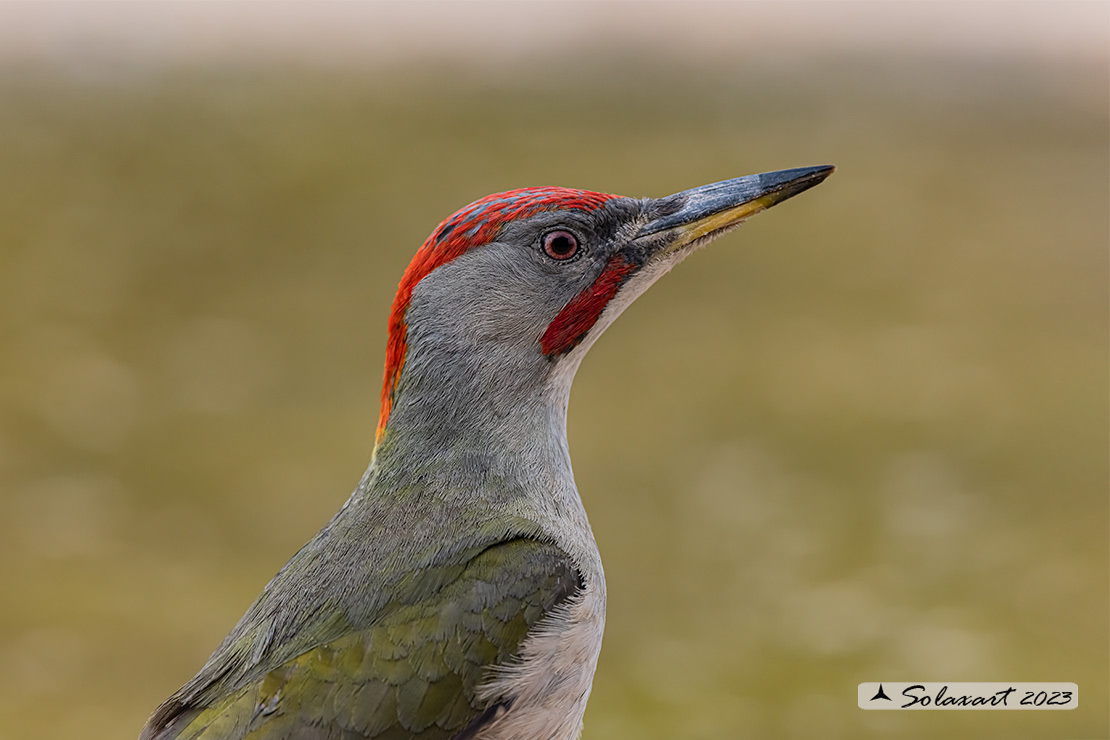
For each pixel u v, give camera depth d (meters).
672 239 6.71
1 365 17.92
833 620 12.76
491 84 33.53
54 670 11.84
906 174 27.33
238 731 5.66
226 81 32.78
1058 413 17.38
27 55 33.97
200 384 17.83
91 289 20.48
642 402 17.66
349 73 34.22
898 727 11.37
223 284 21.28
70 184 25.05
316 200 25.06
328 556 6.10
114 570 13.54
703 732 11.03
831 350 19.39
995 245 23.48
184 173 26.17
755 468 15.85
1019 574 13.62
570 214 6.48
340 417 17.05
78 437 16.14
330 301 20.52
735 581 13.51
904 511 14.94
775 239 24.14
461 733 5.77
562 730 6.03
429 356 6.33
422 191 25.34
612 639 12.79
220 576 13.42
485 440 6.32
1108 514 14.91
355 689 5.68
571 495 6.44
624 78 33.50
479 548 5.99
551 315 6.47
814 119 30.83
